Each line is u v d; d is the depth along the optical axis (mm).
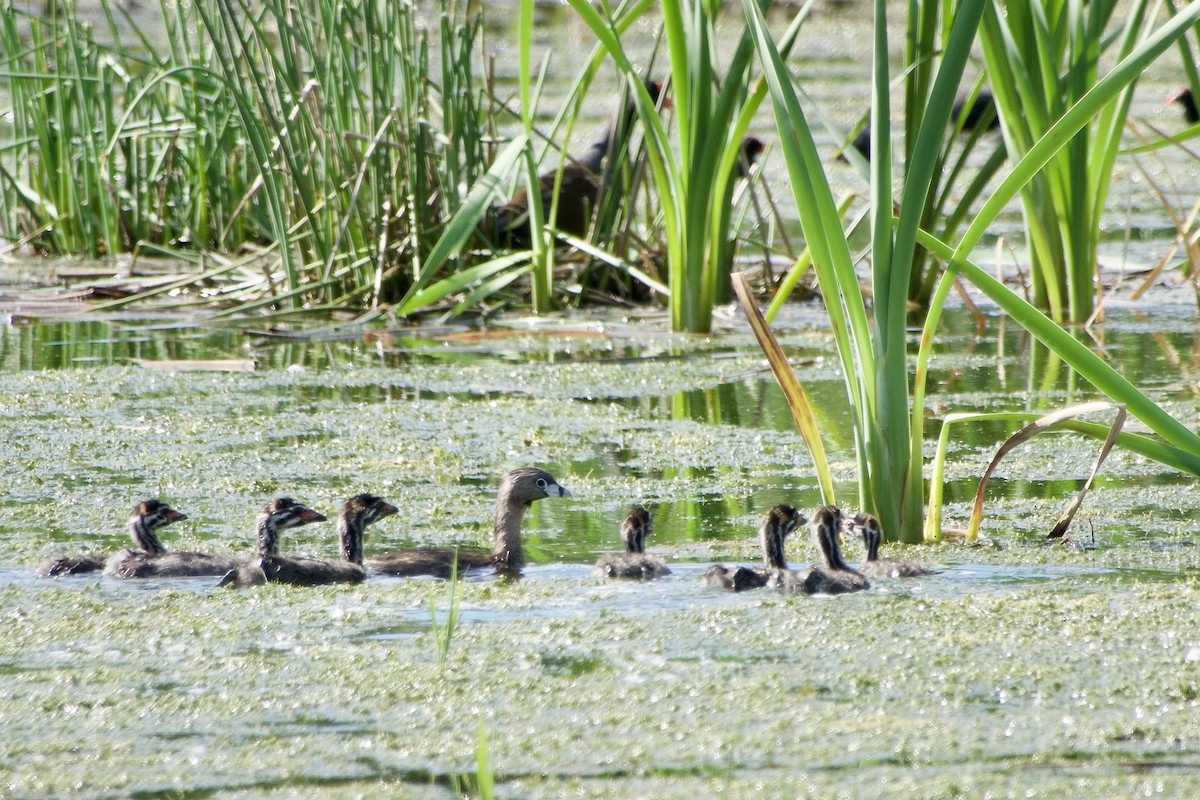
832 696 10969
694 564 15297
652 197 36312
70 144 34750
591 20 23312
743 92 27641
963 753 9828
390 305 29969
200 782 9500
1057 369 25156
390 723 10531
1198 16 13992
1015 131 25531
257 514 17328
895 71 51750
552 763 9766
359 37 29312
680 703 10844
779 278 32562
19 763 9828
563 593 14070
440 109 31250
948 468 19328
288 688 11273
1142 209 40531
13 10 35125
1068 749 9883
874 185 14945
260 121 30062
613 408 23031
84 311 30344
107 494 18141
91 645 12398
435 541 16406
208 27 27312
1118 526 16375
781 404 23109
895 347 15297
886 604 13430
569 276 31688
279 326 29000
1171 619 12734
